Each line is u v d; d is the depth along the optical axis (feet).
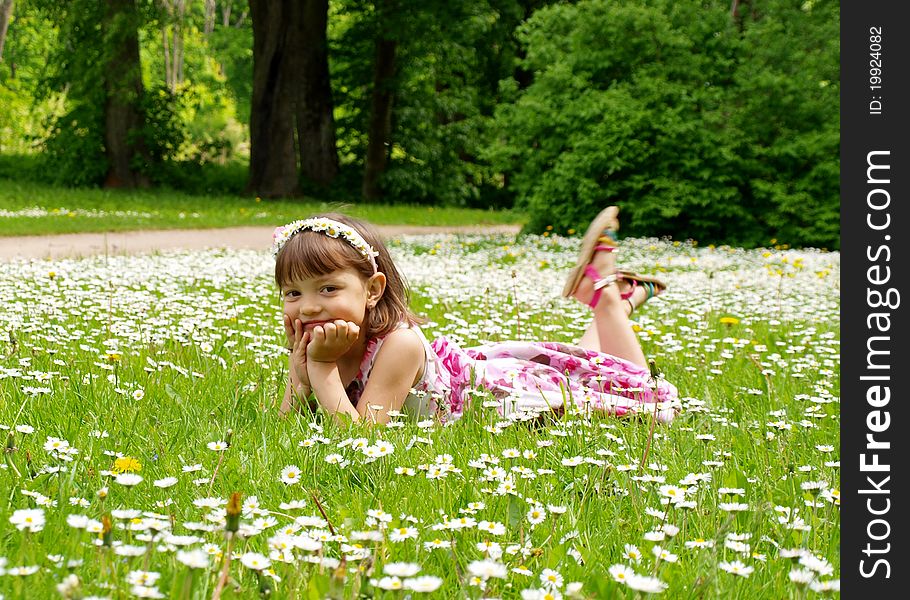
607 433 9.76
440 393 11.66
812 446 10.61
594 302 13.87
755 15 66.64
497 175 134.51
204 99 159.94
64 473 7.77
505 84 68.28
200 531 6.63
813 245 58.44
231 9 158.92
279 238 10.77
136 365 13.21
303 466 8.63
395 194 111.04
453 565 6.40
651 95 59.62
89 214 68.13
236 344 15.60
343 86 120.16
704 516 7.62
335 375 10.70
